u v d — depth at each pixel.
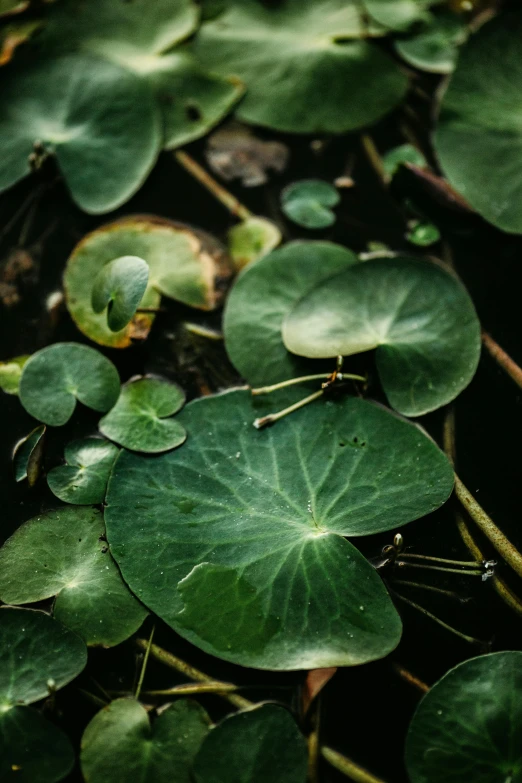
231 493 0.47
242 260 0.52
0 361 0.50
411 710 0.45
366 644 0.45
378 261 0.51
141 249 0.52
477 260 0.53
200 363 0.50
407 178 0.54
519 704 0.45
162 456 0.48
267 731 0.44
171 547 0.46
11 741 0.44
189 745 0.44
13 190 0.54
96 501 0.47
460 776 0.44
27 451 0.48
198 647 0.45
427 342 0.50
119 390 0.49
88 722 0.45
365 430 0.48
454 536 0.48
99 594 0.46
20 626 0.45
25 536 0.47
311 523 0.47
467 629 0.46
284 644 0.45
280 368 0.50
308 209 0.54
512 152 0.54
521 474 0.49
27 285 0.52
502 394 0.50
